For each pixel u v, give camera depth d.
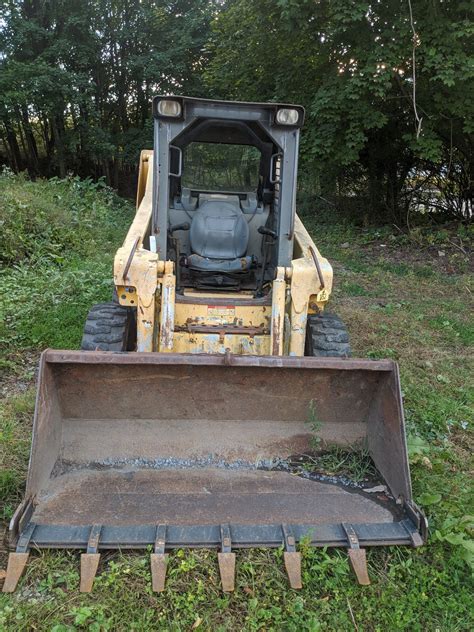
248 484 3.20
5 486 3.23
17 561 2.59
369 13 9.38
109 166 21.59
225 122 4.08
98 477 3.16
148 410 3.35
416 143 10.34
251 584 2.67
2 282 6.60
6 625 2.41
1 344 5.25
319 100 10.28
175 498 3.04
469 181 12.45
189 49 18.89
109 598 2.56
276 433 3.45
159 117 3.76
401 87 10.12
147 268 3.71
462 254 10.40
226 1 15.20
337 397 3.40
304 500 3.09
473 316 7.21
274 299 3.83
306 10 9.56
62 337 5.38
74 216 9.78
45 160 21.09
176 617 2.51
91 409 3.31
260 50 11.89
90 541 2.67
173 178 4.63
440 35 8.98
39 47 18.05
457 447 4.12
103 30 18.97
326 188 14.70
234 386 3.30
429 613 2.62
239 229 4.38
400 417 3.09
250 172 4.94
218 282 4.33
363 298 7.95
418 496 3.38
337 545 2.77
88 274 7.04
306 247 4.20
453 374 5.37
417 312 7.24
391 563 2.84
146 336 3.80
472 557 2.79
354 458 3.41
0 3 16.70
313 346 4.09
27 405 4.16
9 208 8.34
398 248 11.21
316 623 2.49
